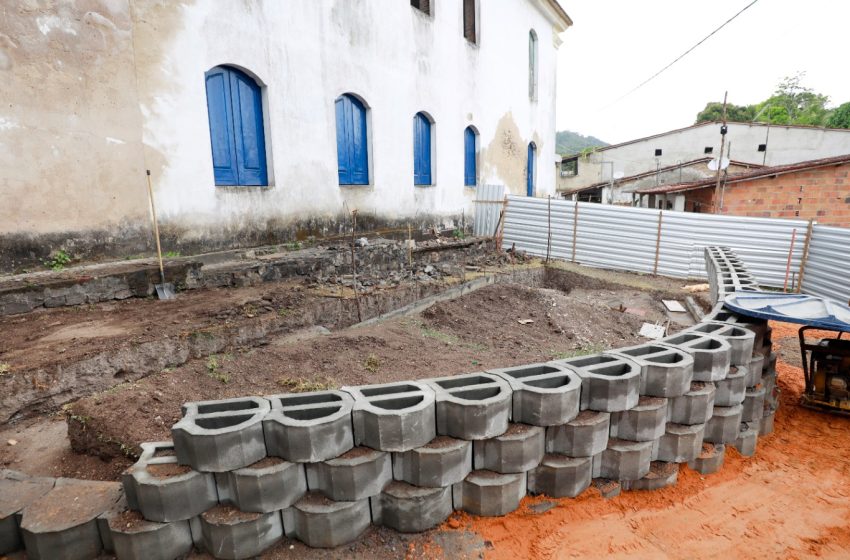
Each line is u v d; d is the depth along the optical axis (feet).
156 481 7.57
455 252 36.19
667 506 10.07
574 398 9.63
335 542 8.32
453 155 42.34
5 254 16.14
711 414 11.28
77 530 7.74
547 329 21.25
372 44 31.24
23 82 16.08
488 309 23.24
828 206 45.78
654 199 68.18
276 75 24.62
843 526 9.63
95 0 17.58
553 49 63.41
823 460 12.19
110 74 18.21
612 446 10.19
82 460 9.89
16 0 15.74
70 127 17.31
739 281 21.25
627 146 90.38
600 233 40.50
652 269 39.04
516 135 53.88
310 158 27.07
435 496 8.74
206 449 7.68
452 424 9.01
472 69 44.01
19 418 10.72
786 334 24.50
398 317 20.68
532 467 9.52
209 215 22.06
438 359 15.62
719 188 49.08
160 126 19.89
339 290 20.20
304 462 8.13
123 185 18.92
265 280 21.25
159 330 13.60
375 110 32.17
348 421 8.45
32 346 12.20
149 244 19.92
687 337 12.45
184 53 20.48
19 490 8.55
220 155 22.90
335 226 29.32
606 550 8.71
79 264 17.89
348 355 15.07
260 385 12.50
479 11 44.27
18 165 16.19
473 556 8.40
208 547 8.07
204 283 19.39
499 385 9.59
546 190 65.21
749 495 10.61
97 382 11.71
